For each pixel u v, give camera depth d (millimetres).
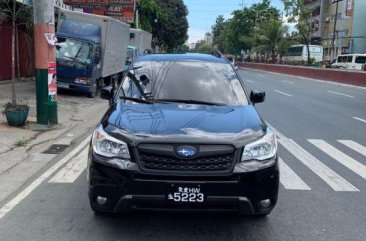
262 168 4863
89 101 18969
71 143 10023
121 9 38812
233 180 4754
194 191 4691
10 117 11352
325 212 5984
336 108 17812
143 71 6691
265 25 71250
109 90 6586
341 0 73312
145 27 62219
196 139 4793
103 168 4863
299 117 15000
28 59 24062
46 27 11547
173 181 4676
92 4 38562
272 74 48781
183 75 6574
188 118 5320
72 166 8016
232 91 6414
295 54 66250
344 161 8906
